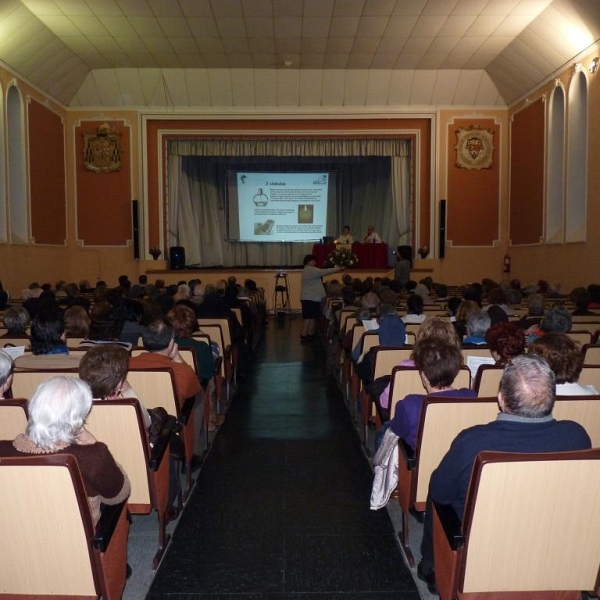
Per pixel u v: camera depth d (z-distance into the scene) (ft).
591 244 37.40
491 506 7.06
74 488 6.89
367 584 9.93
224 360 21.15
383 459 11.19
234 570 10.33
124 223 50.44
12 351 14.10
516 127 48.88
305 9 37.19
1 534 7.13
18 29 36.88
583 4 34.14
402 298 32.22
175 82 48.75
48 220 45.98
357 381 18.29
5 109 38.47
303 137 51.44
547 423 7.62
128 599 9.53
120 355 10.19
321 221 63.46
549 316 15.43
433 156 50.90
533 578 7.42
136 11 37.09
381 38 41.81
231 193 63.52
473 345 14.51
